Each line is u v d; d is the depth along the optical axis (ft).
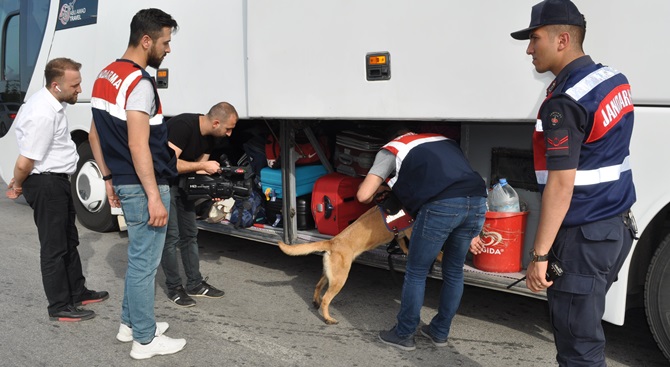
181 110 16.38
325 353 11.62
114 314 13.64
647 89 9.27
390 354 11.54
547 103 7.49
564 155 7.23
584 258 7.61
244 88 14.70
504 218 11.66
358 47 12.05
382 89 11.83
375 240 12.82
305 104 13.08
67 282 13.25
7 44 22.29
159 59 10.98
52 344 12.08
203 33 15.46
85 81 19.47
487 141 12.25
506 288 11.62
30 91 21.49
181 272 16.79
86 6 19.24
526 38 8.27
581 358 7.97
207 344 12.08
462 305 14.07
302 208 15.34
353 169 14.44
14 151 22.65
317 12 12.58
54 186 12.74
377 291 15.03
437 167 10.53
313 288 15.35
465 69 10.73
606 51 9.53
